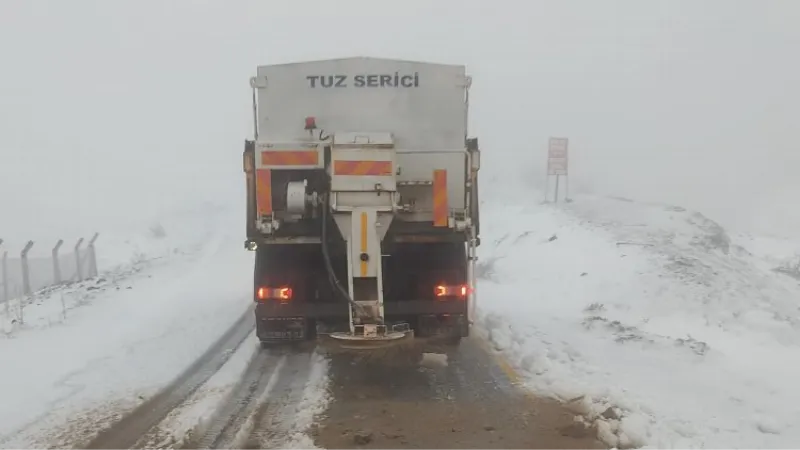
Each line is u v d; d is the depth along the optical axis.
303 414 7.18
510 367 9.02
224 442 6.38
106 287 16.55
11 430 6.77
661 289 13.48
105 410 7.36
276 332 9.25
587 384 7.96
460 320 9.23
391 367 9.12
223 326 11.92
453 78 9.33
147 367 9.15
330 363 9.38
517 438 6.44
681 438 6.19
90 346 10.36
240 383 8.37
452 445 6.29
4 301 15.15
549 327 11.28
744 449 5.93
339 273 9.04
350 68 9.26
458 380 8.44
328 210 8.64
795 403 7.18
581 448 6.18
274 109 9.27
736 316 11.84
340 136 8.81
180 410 7.31
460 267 9.26
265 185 8.77
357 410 7.31
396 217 9.03
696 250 16.84
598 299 13.55
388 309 9.16
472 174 9.15
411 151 9.14
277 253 9.29
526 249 18.83
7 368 9.09
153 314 13.05
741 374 8.32
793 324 11.55
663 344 9.77
